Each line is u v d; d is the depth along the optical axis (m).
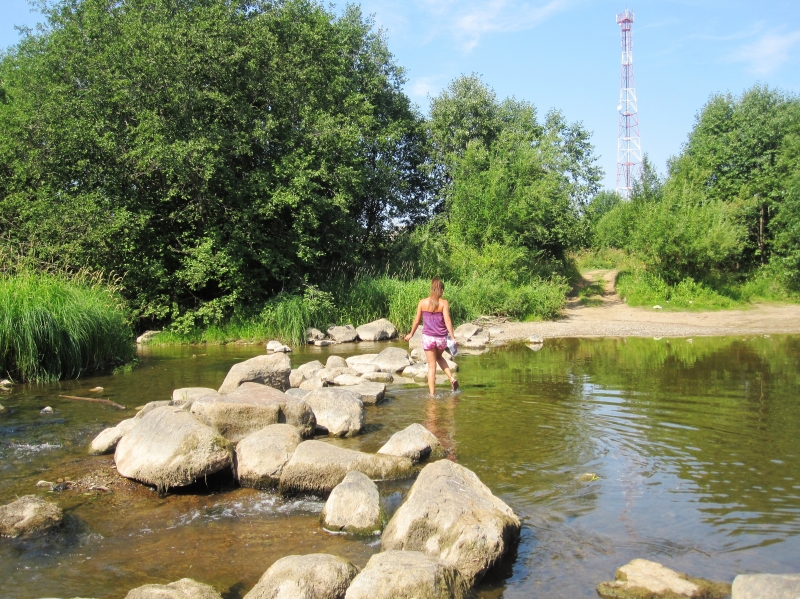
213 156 17.09
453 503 4.20
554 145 32.66
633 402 8.50
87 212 16.27
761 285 27.50
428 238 26.33
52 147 16.97
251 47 18.66
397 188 28.08
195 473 5.33
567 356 13.62
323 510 4.78
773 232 29.88
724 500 4.93
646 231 26.34
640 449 6.30
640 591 3.53
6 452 6.51
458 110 31.22
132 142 17.16
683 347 14.97
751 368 11.45
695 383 9.91
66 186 17.55
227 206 18.80
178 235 18.66
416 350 14.20
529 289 22.58
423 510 4.16
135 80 17.02
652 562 3.85
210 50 17.50
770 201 30.20
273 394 7.08
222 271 17.50
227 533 4.59
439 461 4.81
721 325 19.83
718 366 11.74
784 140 30.52
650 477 5.48
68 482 5.60
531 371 11.38
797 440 6.55
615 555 4.07
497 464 5.87
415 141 31.30
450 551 3.85
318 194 20.00
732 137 32.03
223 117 18.53
